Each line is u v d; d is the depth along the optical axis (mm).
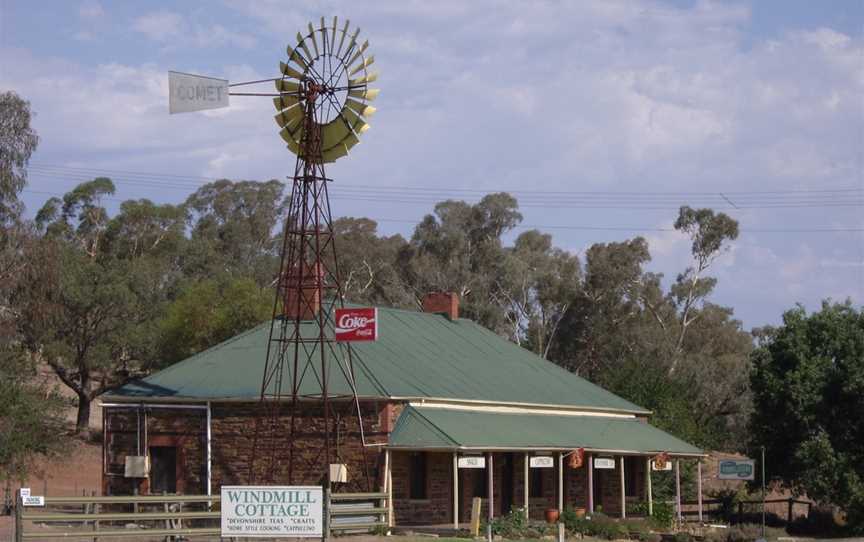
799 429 47719
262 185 109625
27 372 60406
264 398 38094
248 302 71438
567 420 44781
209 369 40906
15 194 58250
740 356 89250
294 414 36781
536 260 93188
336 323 37500
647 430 47906
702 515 48906
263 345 41812
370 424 37250
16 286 57375
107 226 90750
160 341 72188
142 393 40281
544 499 43844
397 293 89000
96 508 30938
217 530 28359
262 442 38438
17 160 58062
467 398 40406
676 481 46812
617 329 88750
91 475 61688
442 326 49031
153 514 28312
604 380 63188
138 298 75312
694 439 57406
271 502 23000
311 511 22984
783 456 48625
